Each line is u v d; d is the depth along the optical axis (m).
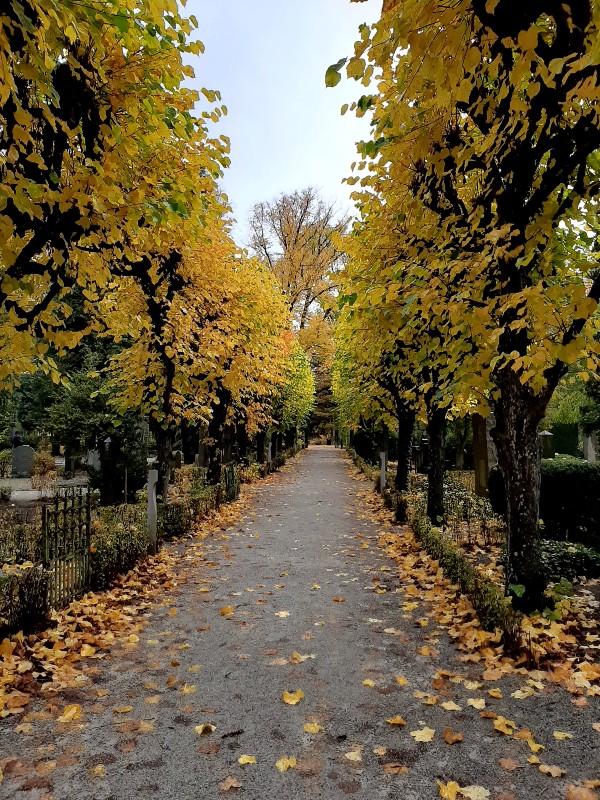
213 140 4.92
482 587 5.12
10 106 3.44
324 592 6.32
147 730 3.30
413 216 5.43
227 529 10.48
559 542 7.02
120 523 7.63
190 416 11.20
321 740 3.18
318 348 35.94
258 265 14.98
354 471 24.31
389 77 4.52
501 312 3.75
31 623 4.68
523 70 2.69
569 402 18.25
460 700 3.64
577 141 4.02
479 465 9.71
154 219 4.50
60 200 3.71
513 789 2.69
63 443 18.50
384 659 4.36
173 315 9.67
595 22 2.49
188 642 4.79
